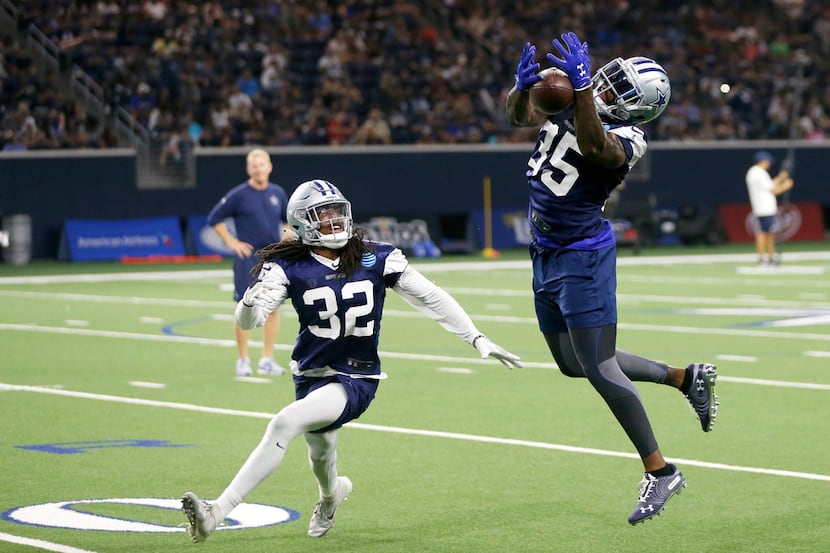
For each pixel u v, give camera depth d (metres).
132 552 19.80
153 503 23.09
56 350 44.75
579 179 20.86
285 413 19.16
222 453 27.62
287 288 19.77
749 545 20.36
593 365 21.00
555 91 20.08
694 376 22.34
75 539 20.53
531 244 21.84
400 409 33.12
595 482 24.92
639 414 20.80
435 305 20.00
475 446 28.44
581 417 31.91
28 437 29.36
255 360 42.34
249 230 38.25
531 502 23.33
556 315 21.80
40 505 22.91
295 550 20.09
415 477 25.41
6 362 41.81
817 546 20.28
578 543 20.55
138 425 30.88
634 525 20.61
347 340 19.77
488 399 34.59
